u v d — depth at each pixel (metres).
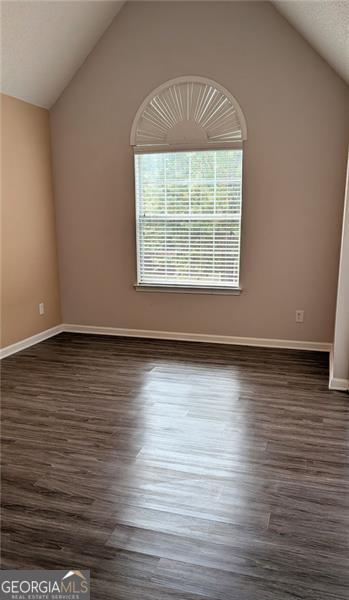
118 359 4.04
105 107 4.38
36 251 4.50
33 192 4.39
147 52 4.15
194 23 3.99
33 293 4.49
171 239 4.47
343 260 3.14
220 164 4.18
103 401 3.15
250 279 4.30
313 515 1.95
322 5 2.72
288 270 4.19
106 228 4.64
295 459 2.39
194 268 4.47
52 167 4.67
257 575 1.62
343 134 3.82
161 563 1.68
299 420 2.84
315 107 3.84
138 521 1.91
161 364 3.89
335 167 3.89
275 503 2.03
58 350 4.32
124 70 4.25
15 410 3.02
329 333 4.20
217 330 4.50
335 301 4.12
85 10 3.73
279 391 3.29
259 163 4.07
